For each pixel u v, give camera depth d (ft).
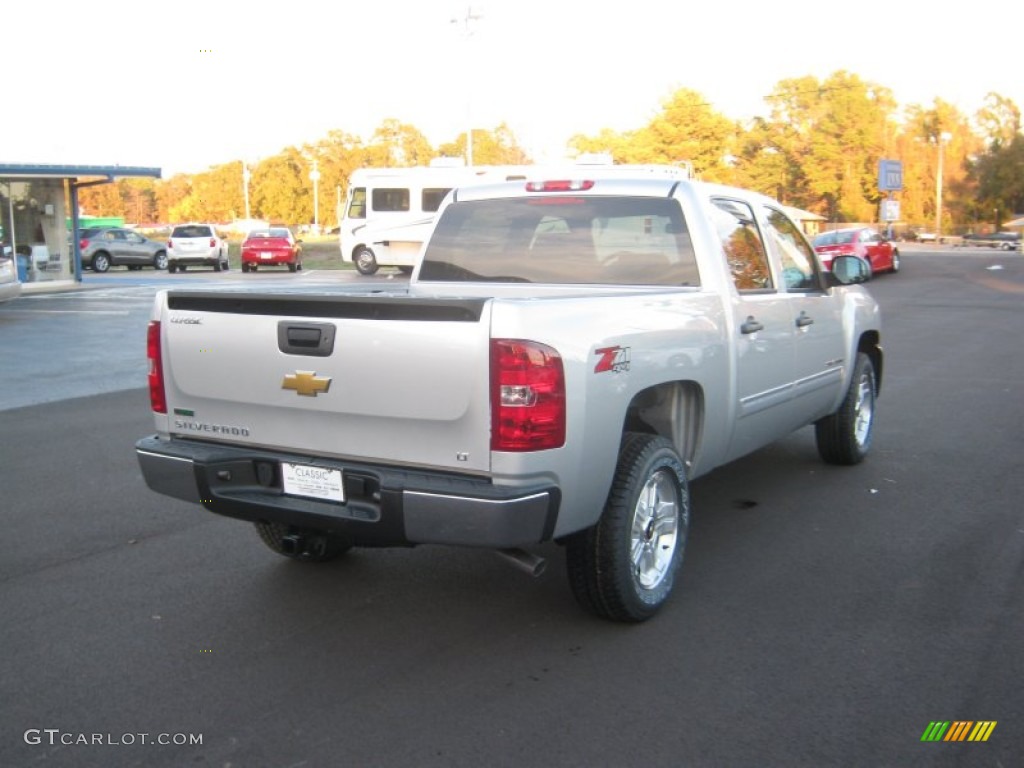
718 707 12.20
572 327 12.87
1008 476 23.12
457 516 12.27
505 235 19.12
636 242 17.89
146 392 35.45
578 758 11.07
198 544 18.65
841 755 11.10
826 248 97.40
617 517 13.98
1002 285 89.45
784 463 24.57
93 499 21.58
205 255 113.50
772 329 18.69
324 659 13.67
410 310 12.55
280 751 11.30
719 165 218.38
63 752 11.30
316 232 252.42
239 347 13.94
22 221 86.22
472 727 11.77
